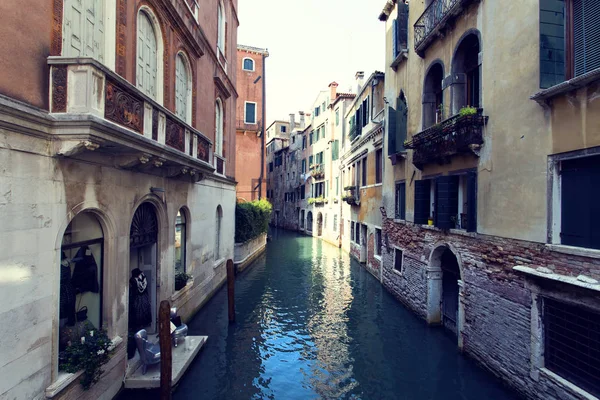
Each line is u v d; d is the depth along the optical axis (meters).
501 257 6.51
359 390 6.84
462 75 8.33
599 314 4.64
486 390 6.47
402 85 12.13
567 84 4.80
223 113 14.36
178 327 7.97
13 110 3.58
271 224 50.62
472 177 7.43
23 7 3.87
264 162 26.64
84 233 5.21
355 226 21.33
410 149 10.66
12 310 3.69
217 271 13.48
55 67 4.29
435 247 9.26
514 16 6.20
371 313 11.22
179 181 8.95
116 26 5.71
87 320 5.33
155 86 7.53
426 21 9.67
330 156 28.92
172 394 6.52
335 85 28.72
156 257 7.83
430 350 8.36
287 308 11.79
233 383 7.02
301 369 7.66
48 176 4.21
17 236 3.76
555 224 5.35
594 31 4.90
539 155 5.61
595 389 4.72
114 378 5.75
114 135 4.69
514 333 6.12
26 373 3.89
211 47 11.61
